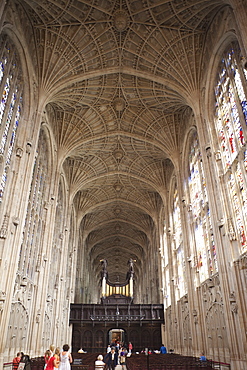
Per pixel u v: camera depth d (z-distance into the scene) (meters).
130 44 23.16
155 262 46.97
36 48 21.92
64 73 23.39
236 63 17.56
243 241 16.23
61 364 9.88
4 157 17.20
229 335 16.05
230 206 18.11
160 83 25.06
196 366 15.58
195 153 26.30
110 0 20.22
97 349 36.16
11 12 17.62
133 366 17.02
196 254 24.67
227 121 19.27
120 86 27.19
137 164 37.91
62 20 21.00
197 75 23.08
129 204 47.78
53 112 28.56
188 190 27.89
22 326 19.78
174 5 20.16
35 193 23.92
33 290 22.64
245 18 15.01
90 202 45.47
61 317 31.02
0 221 16.44
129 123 31.31
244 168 16.38
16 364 13.51
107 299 47.94
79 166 37.22
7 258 16.45
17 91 19.62
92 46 22.84
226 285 16.94
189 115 27.41
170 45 22.50
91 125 30.73
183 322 28.14
